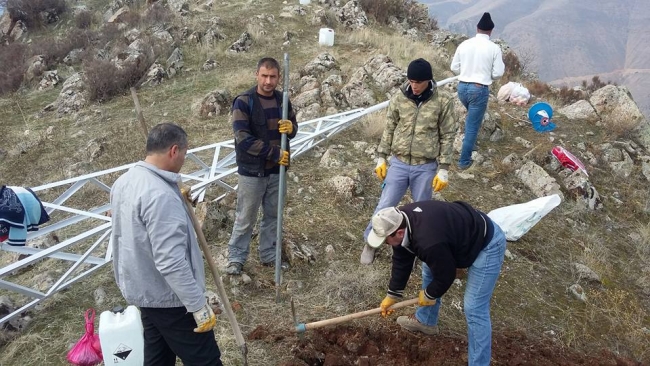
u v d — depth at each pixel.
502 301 4.42
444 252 2.88
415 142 4.05
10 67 12.83
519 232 5.19
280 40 12.06
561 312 4.40
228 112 8.67
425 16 16.44
